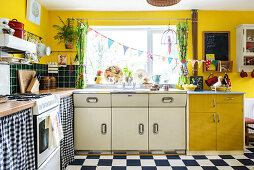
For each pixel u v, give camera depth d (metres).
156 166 2.24
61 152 2.05
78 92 2.55
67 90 2.62
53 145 1.59
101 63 3.28
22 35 1.79
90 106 2.60
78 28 3.02
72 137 2.46
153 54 3.06
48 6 2.93
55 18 3.11
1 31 1.48
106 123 2.60
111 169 2.17
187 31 3.01
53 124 1.63
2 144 1.05
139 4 2.87
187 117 2.57
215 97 2.58
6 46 1.40
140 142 2.60
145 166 2.25
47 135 1.65
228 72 3.08
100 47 3.28
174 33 3.21
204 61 2.96
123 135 2.60
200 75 3.12
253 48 2.96
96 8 3.02
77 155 2.60
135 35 3.27
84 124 2.60
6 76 1.98
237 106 2.59
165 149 2.61
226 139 2.58
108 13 3.13
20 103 1.33
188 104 2.57
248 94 3.15
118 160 2.42
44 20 2.97
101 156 2.56
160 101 2.58
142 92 2.56
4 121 1.08
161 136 2.61
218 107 2.58
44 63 2.93
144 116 2.60
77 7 2.98
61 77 3.12
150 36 3.25
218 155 2.57
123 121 2.60
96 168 2.20
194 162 2.35
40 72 2.78
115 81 3.21
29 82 2.34
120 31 3.27
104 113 2.60
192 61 2.93
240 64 3.02
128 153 2.62
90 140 2.61
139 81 3.12
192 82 3.04
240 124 2.59
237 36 3.09
